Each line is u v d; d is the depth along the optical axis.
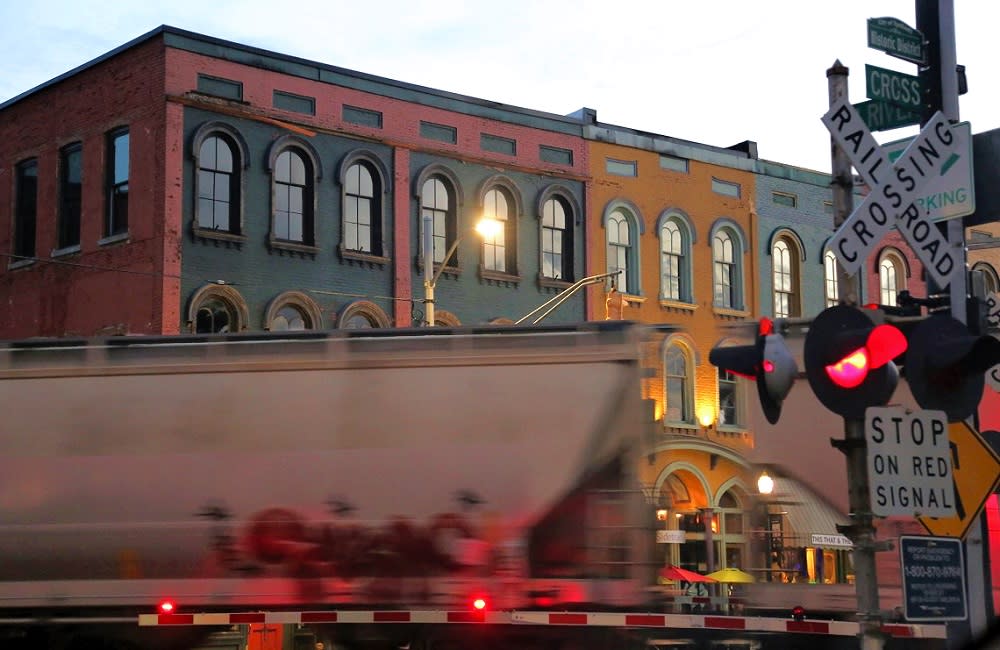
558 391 13.20
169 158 28.27
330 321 30.42
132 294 28.70
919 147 9.19
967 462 9.30
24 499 13.72
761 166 39.38
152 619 13.45
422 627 13.27
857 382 7.80
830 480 14.99
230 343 13.70
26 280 31.64
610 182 35.84
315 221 30.31
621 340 13.21
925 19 11.14
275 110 29.92
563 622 12.87
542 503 13.05
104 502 13.64
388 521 13.23
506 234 33.91
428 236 27.98
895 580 14.44
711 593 17.09
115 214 29.81
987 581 10.71
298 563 13.30
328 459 13.39
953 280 10.85
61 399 13.82
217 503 13.49
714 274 37.84
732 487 26.62
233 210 29.27
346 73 31.16
